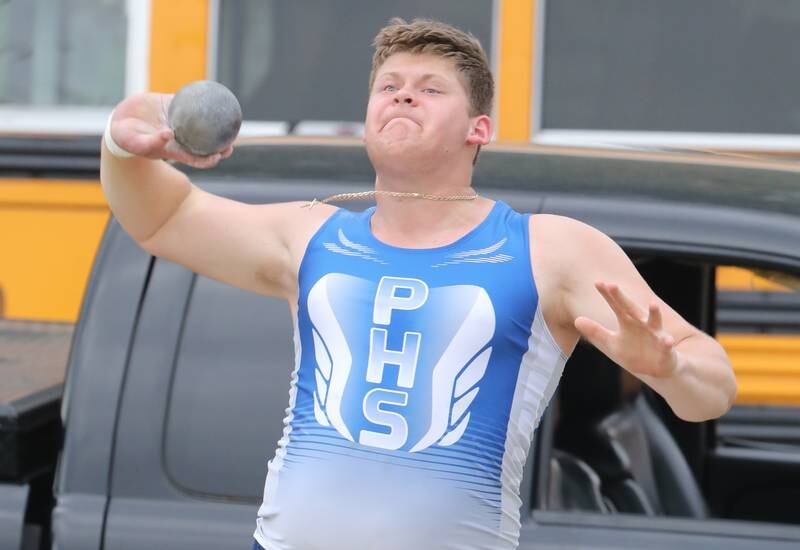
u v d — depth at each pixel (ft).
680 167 36.29
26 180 78.95
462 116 26.78
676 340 25.29
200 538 31.91
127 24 81.10
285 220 28.19
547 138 78.64
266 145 39.14
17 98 82.38
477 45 27.35
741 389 71.92
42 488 33.96
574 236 26.32
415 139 26.30
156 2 80.64
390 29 27.43
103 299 34.27
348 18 79.61
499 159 36.60
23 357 40.81
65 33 81.97
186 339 33.55
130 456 32.86
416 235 26.71
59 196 78.64
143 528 32.19
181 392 33.17
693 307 41.22
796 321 71.05
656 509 40.50
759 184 35.09
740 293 70.95
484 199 27.45
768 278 33.81
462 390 25.38
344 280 26.40
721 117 77.77
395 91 27.04
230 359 33.22
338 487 25.38
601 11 77.97
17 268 79.20
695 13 77.61
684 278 40.86
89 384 33.50
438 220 26.66
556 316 26.21
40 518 33.78
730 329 72.08
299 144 39.22
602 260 26.25
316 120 80.07
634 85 78.23
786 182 35.58
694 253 32.86
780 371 71.61
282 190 34.91
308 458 25.85
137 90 80.94
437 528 25.04
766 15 77.30
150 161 27.94
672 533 31.76
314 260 27.09
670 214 33.27
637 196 33.86
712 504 46.09
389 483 25.21
